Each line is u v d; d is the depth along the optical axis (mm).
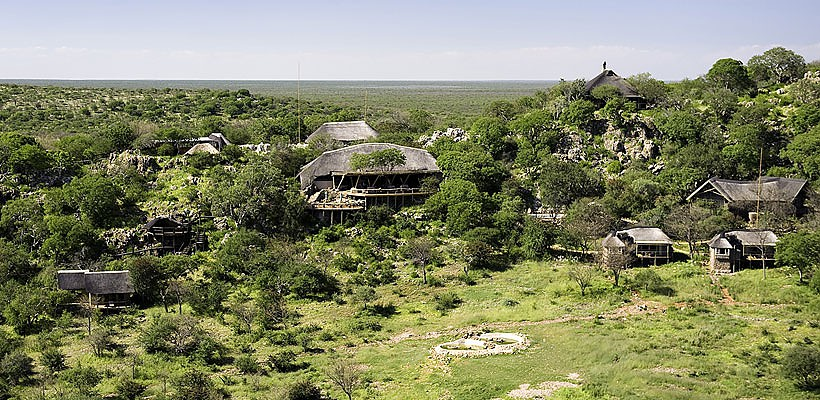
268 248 94812
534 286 88250
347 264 92875
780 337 67625
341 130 149625
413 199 114125
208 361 65250
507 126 138250
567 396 55094
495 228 101688
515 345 67875
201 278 88188
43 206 100438
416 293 86312
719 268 89625
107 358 66062
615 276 86562
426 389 57844
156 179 112688
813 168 116875
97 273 81062
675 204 111188
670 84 166375
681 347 65750
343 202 107625
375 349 68500
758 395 54688
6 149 109500
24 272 87000
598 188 117812
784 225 98688
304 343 69500
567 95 143375
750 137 123875
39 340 70938
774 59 166375
